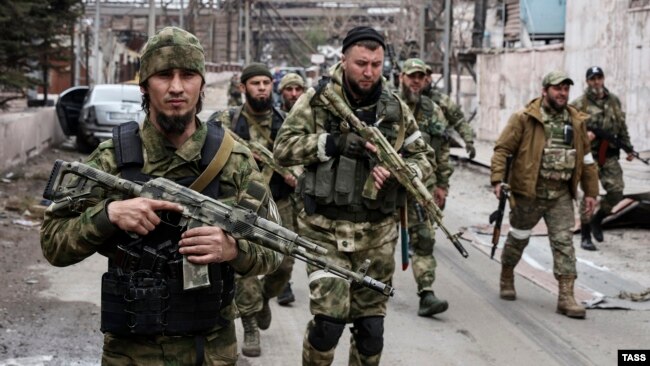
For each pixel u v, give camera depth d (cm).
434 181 772
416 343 645
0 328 641
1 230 1009
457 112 949
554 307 754
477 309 746
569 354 621
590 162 735
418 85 762
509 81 2406
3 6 1343
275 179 625
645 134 1659
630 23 1705
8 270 832
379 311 478
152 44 313
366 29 473
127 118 1850
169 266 312
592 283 834
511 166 735
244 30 5981
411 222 726
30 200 1171
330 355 469
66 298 744
